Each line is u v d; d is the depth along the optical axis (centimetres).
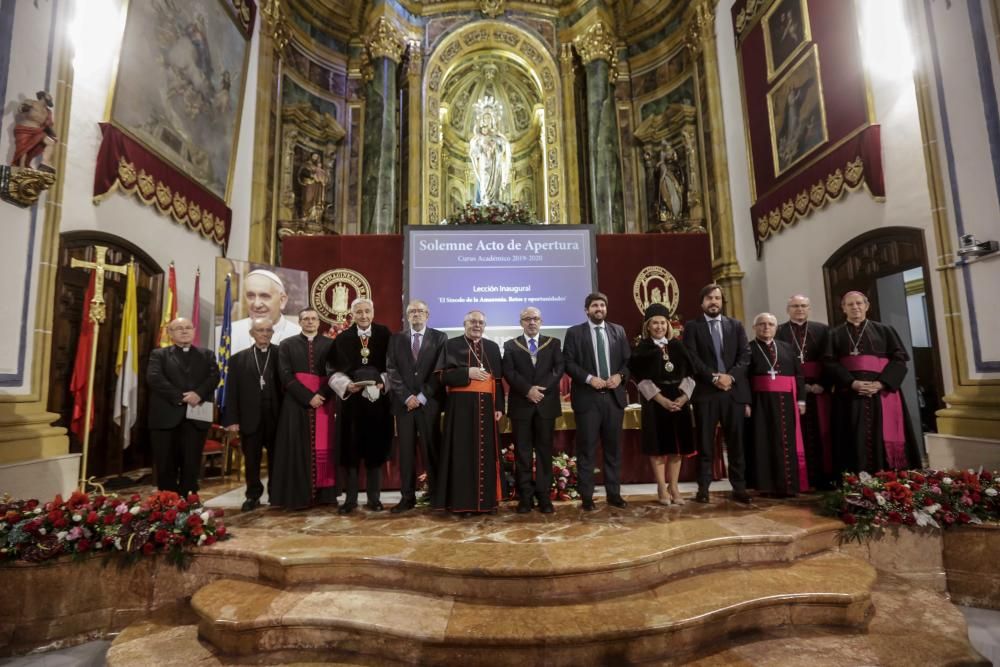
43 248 393
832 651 231
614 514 360
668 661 224
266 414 400
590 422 372
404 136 1059
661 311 386
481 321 376
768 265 743
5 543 276
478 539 305
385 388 379
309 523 348
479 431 364
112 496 330
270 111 841
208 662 231
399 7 1052
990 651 259
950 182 418
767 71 738
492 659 219
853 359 395
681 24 975
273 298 542
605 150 1011
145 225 571
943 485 333
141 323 569
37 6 389
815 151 636
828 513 349
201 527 302
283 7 882
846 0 585
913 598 288
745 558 302
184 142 636
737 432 386
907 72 514
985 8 389
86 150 492
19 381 372
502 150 1080
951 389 462
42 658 265
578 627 224
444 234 593
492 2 1089
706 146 889
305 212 907
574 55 1104
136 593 294
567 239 597
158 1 582
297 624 239
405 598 259
